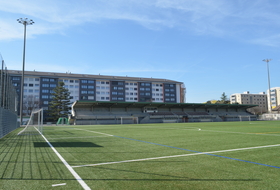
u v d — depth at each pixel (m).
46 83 79.06
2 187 4.34
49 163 6.46
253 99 140.75
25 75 75.56
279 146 9.73
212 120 63.62
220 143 10.91
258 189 4.17
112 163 6.42
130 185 4.41
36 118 42.25
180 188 4.23
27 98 73.62
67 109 62.78
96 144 10.84
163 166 6.02
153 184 4.47
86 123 50.47
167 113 62.28
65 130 23.56
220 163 6.35
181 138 13.62
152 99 97.19
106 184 4.48
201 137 14.15
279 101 127.56
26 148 9.52
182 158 7.12
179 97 102.69
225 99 107.19
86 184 4.49
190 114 64.25
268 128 24.14
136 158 7.17
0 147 9.88
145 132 19.30
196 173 5.29
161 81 99.38
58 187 4.32
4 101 16.23
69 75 84.38
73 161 6.73
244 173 5.28
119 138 13.90
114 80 90.00
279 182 4.58
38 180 4.79
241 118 67.44
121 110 60.25
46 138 14.12
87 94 85.19
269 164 6.21
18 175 5.18
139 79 97.44
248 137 13.91
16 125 28.52
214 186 4.34
